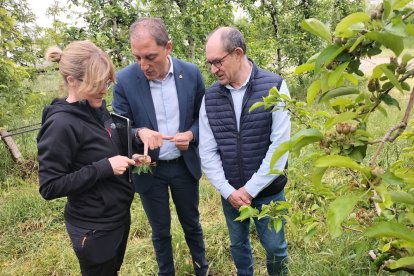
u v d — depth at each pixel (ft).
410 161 5.17
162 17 22.24
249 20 31.63
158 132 7.79
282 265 8.06
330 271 8.28
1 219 13.08
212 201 13.89
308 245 9.72
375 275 7.62
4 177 16.52
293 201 6.33
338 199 3.09
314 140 3.45
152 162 8.09
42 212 13.34
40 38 22.84
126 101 8.17
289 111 4.84
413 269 3.97
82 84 5.93
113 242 6.77
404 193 3.47
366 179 3.11
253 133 7.21
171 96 8.09
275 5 31.99
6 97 17.34
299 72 3.55
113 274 7.36
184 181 8.60
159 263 9.39
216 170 7.72
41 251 11.48
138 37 7.11
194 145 8.43
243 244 8.36
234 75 7.07
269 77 7.12
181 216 9.08
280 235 7.78
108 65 6.09
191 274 10.19
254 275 9.80
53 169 5.99
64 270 10.61
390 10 2.75
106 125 6.87
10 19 17.13
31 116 23.49
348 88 3.51
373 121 17.69
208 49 6.90
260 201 7.59
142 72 8.00
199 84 8.46
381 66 3.10
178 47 22.77
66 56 5.98
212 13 23.40
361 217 4.19
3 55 17.28
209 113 7.57
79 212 6.52
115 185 6.66
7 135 15.87
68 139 6.05
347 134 3.38
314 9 31.09
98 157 6.38
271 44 28.25
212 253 10.94
